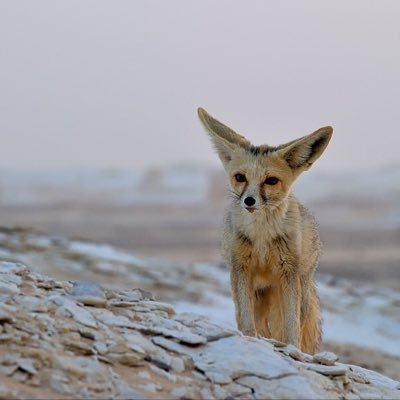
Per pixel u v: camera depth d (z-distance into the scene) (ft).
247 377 48.55
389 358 112.78
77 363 45.78
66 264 142.92
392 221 542.16
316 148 71.10
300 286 71.36
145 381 46.57
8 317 47.70
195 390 46.93
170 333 51.52
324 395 48.32
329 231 481.46
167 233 453.58
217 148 73.87
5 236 156.76
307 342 75.25
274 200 68.39
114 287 130.52
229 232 70.33
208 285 149.28
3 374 43.96
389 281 251.39
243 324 68.64
